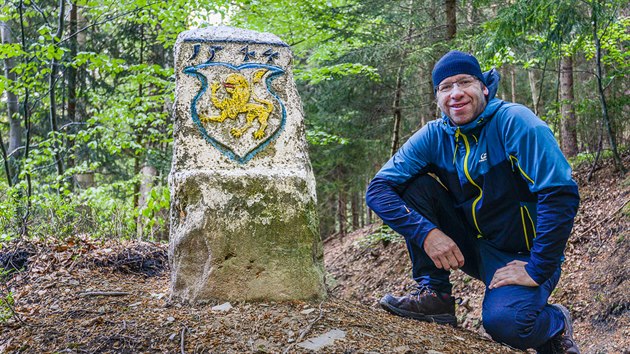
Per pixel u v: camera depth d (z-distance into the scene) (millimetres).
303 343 2559
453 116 2871
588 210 6723
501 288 2877
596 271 5562
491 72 3016
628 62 7352
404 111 11188
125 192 9883
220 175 3127
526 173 2723
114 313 2934
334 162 12477
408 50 8609
